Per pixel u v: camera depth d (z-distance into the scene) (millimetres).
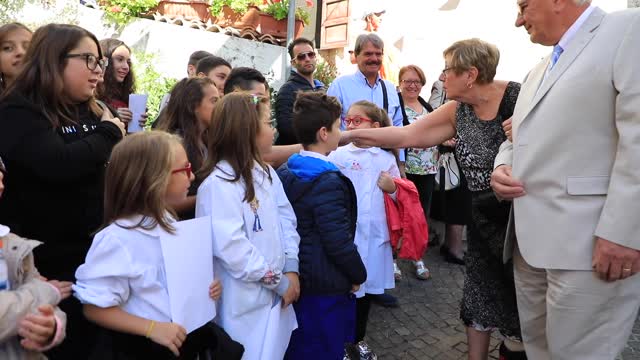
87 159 1902
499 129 2350
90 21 6480
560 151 1771
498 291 2475
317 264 2246
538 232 1847
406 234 3221
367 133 2789
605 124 1702
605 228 1646
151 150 1674
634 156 1579
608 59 1669
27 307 1383
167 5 7453
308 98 2418
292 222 2186
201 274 1759
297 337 2281
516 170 1918
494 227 2389
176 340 1618
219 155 1980
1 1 5832
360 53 4238
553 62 1882
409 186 3262
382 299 3766
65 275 1913
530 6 1856
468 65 2299
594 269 1738
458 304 3807
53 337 1423
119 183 1667
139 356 1646
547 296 1900
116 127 2057
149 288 1628
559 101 1759
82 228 1957
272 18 7891
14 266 1462
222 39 7305
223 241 1841
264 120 2031
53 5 6156
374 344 3197
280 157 2795
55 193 1869
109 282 1575
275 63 7730
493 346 3189
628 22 1667
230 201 1869
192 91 2328
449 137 2738
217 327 1826
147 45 6867
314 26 8945
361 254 3170
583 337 1808
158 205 1663
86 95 1993
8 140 1771
